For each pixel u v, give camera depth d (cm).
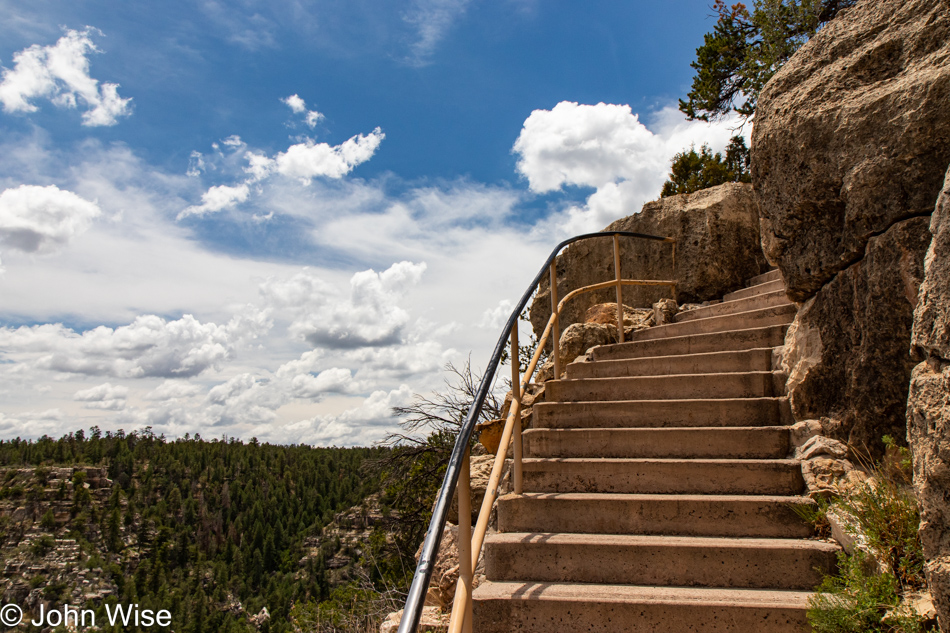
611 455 384
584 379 455
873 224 328
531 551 298
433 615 369
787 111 383
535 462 367
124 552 9006
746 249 717
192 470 12156
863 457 323
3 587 7781
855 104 342
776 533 307
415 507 1036
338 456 13112
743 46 1166
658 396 436
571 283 858
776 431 365
